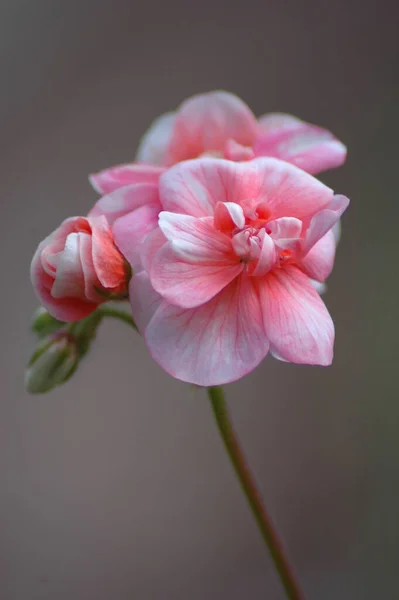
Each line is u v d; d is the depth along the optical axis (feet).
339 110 1.97
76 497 1.81
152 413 1.84
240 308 1.01
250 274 1.01
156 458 1.82
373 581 1.71
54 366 1.12
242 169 1.03
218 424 1.10
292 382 1.86
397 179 1.89
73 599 1.75
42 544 1.79
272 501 1.82
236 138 1.17
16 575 1.77
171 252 1.00
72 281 1.03
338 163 1.09
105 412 1.85
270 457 1.84
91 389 1.86
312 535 1.79
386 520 1.75
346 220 1.90
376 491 1.77
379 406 1.80
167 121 1.19
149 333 1.00
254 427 1.85
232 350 1.00
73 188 1.98
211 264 1.01
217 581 1.75
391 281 1.83
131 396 1.85
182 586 1.75
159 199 1.05
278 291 1.02
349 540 1.77
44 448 1.84
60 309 1.04
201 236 1.01
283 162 1.04
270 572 1.74
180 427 1.83
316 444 1.83
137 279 1.02
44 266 1.03
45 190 1.99
